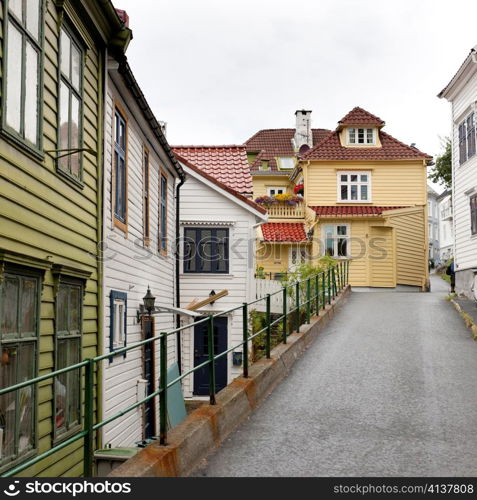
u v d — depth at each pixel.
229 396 8.81
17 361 7.11
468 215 23.80
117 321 12.12
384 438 8.05
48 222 8.27
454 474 6.73
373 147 34.16
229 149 24.69
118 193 12.31
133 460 6.07
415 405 9.73
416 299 24.56
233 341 20.59
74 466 9.03
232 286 20.84
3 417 6.69
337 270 24.97
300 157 33.84
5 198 6.89
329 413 9.36
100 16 10.22
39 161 7.94
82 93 9.80
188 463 6.80
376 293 27.98
